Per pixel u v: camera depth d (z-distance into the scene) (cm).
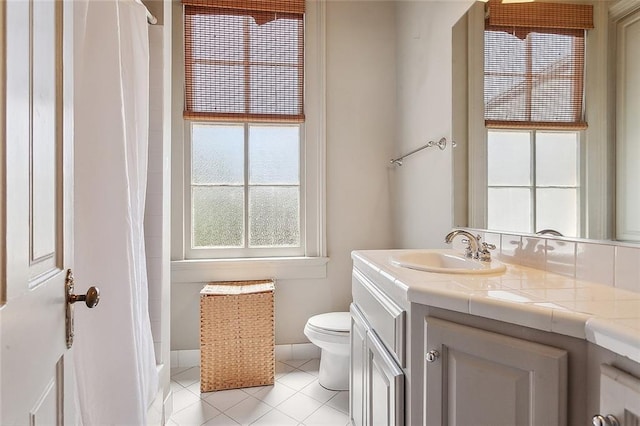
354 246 240
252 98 231
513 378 70
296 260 232
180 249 224
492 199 136
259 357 200
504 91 130
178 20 222
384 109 241
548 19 111
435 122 181
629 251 83
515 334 72
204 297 195
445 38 170
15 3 47
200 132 232
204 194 233
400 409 94
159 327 167
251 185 238
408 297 88
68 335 68
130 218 122
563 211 105
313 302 236
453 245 161
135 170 135
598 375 60
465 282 93
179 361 222
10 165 46
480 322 77
